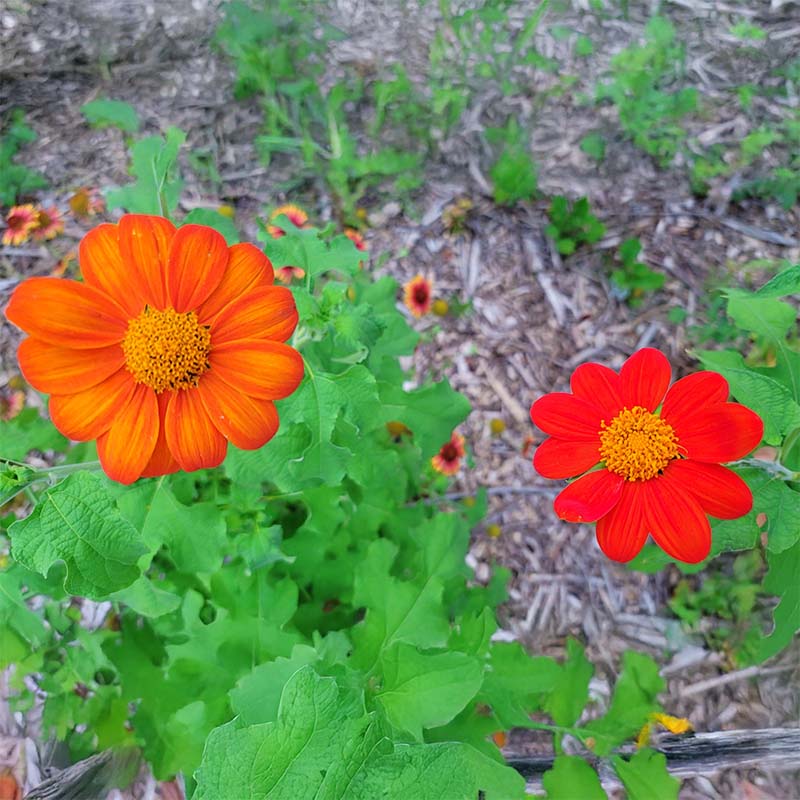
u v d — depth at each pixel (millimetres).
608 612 446
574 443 201
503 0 620
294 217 404
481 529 460
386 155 546
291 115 568
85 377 180
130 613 320
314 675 138
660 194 556
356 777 140
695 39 615
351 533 339
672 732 323
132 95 579
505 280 529
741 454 186
